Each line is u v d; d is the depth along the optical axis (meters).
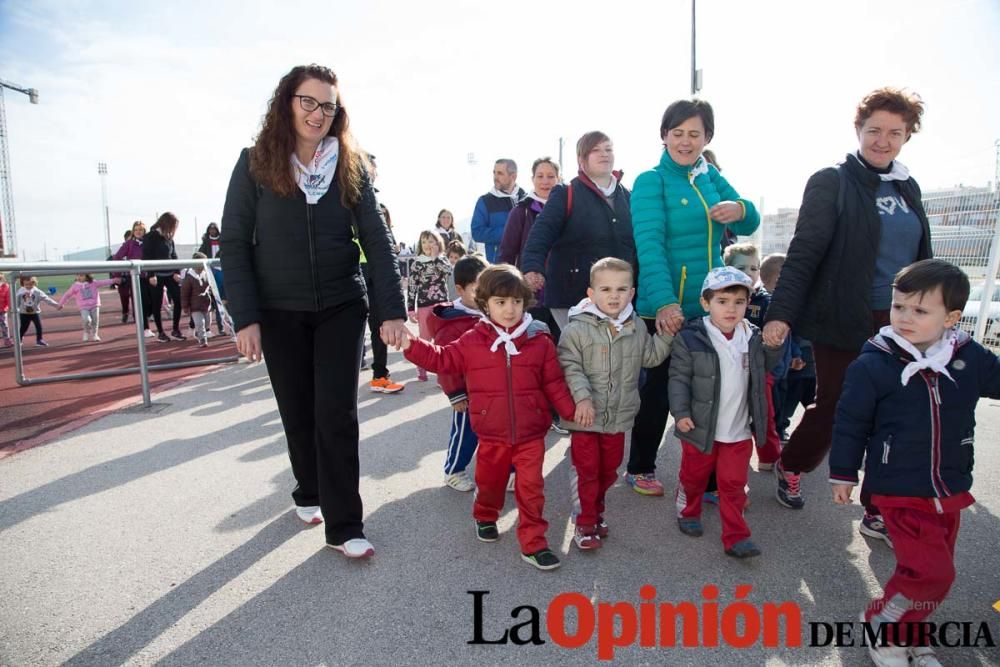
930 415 2.09
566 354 2.90
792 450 3.21
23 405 5.83
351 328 2.84
